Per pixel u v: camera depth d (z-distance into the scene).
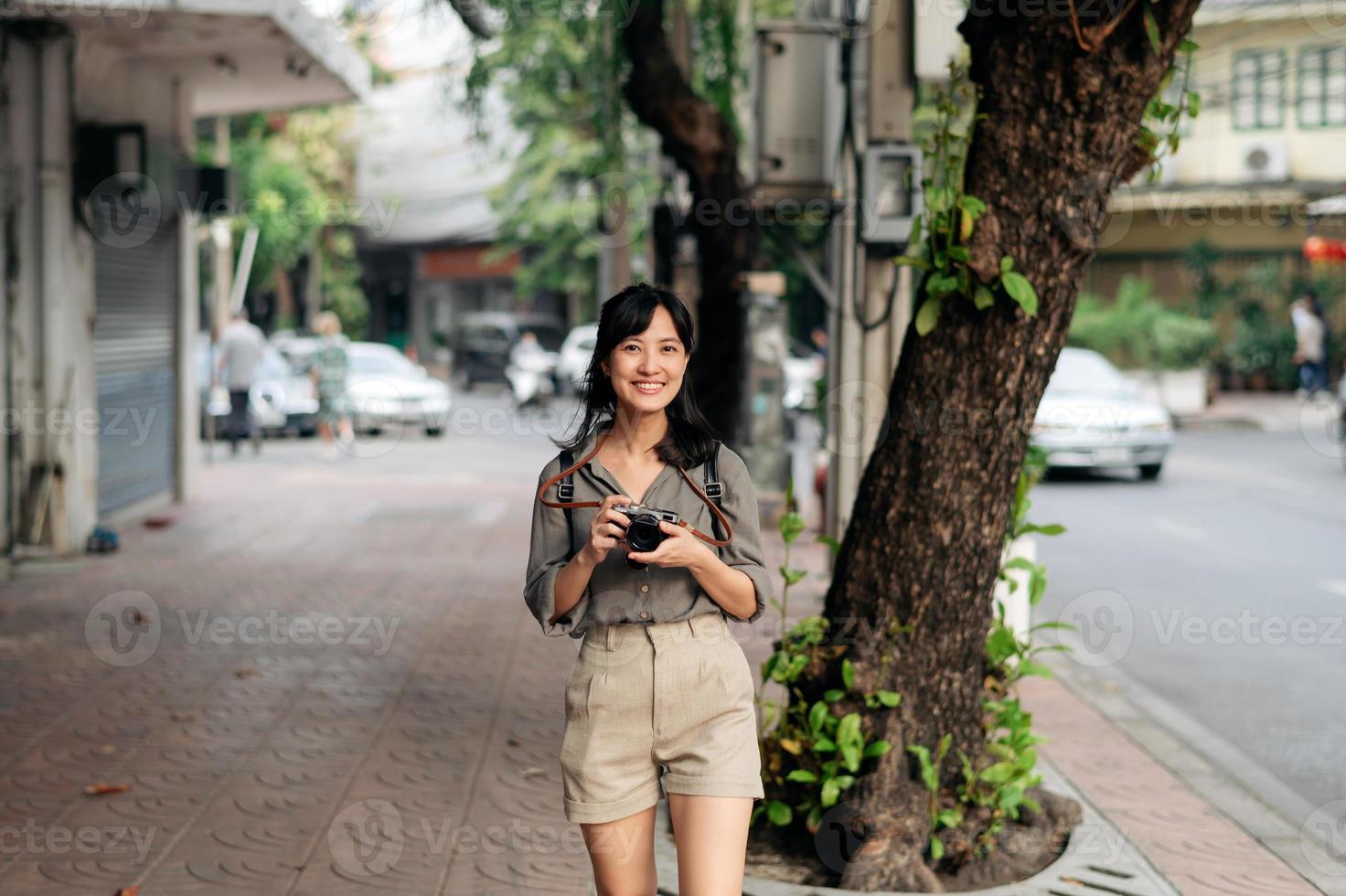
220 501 14.39
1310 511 14.27
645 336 3.11
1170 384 26.75
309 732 6.07
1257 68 25.14
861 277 8.91
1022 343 4.30
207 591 9.42
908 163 8.25
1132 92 4.11
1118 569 10.95
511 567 10.58
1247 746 6.44
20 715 6.27
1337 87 25.86
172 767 5.54
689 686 3.07
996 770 4.48
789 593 9.23
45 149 10.12
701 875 3.02
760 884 4.22
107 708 6.43
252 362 19.48
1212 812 5.34
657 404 3.12
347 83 13.46
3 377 10.16
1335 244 25.88
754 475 13.66
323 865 4.49
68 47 10.21
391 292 46.34
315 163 34.47
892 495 4.46
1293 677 7.83
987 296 4.22
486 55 11.49
